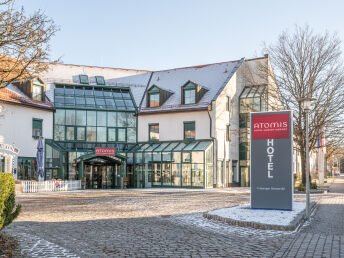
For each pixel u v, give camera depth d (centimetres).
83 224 1258
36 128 3288
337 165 12788
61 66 3956
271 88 3316
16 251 834
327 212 1582
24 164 3130
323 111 3002
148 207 1791
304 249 864
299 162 6025
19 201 2095
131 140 3756
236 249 876
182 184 3378
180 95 3706
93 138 3616
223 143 3566
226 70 3834
